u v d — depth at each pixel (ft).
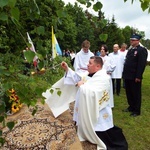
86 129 11.50
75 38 83.56
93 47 85.51
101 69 12.61
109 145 11.56
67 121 14.32
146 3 3.53
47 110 16.22
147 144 12.74
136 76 16.39
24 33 3.77
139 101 17.11
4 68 3.62
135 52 16.57
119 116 17.12
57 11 3.78
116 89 24.02
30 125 13.67
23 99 4.00
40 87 4.04
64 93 15.01
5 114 3.99
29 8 3.43
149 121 16.14
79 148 10.89
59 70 25.05
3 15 2.85
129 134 13.99
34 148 11.09
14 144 11.46
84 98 11.44
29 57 3.13
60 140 11.80
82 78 13.10
